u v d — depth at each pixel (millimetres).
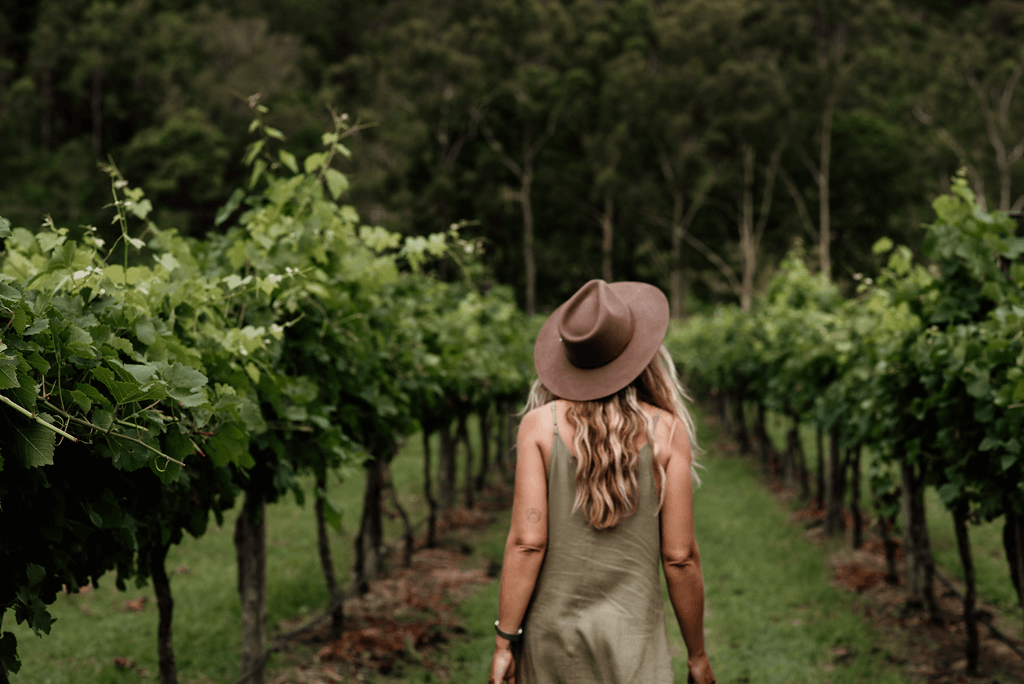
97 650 5332
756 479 13422
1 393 1847
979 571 7336
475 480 12641
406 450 15312
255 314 3658
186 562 7629
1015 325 3982
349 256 4441
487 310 10508
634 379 2371
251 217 4066
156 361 2527
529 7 46312
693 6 48844
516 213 45281
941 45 49625
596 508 2250
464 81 43656
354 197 42906
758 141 45562
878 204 46438
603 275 45500
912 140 46500
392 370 5371
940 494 4582
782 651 5703
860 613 6363
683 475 2318
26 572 2287
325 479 4090
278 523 9383
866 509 9992
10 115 57719
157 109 57094
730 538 9062
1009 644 4910
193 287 3049
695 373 23953
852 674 5098
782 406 11039
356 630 5832
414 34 45875
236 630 5812
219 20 61938
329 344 4230
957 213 4664
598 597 2240
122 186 3135
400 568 7781
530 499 2303
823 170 45375
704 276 50625
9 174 54344
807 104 46125
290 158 4141
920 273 4918
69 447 2291
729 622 6273
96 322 2273
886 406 5320
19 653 5117
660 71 48188
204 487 3146
